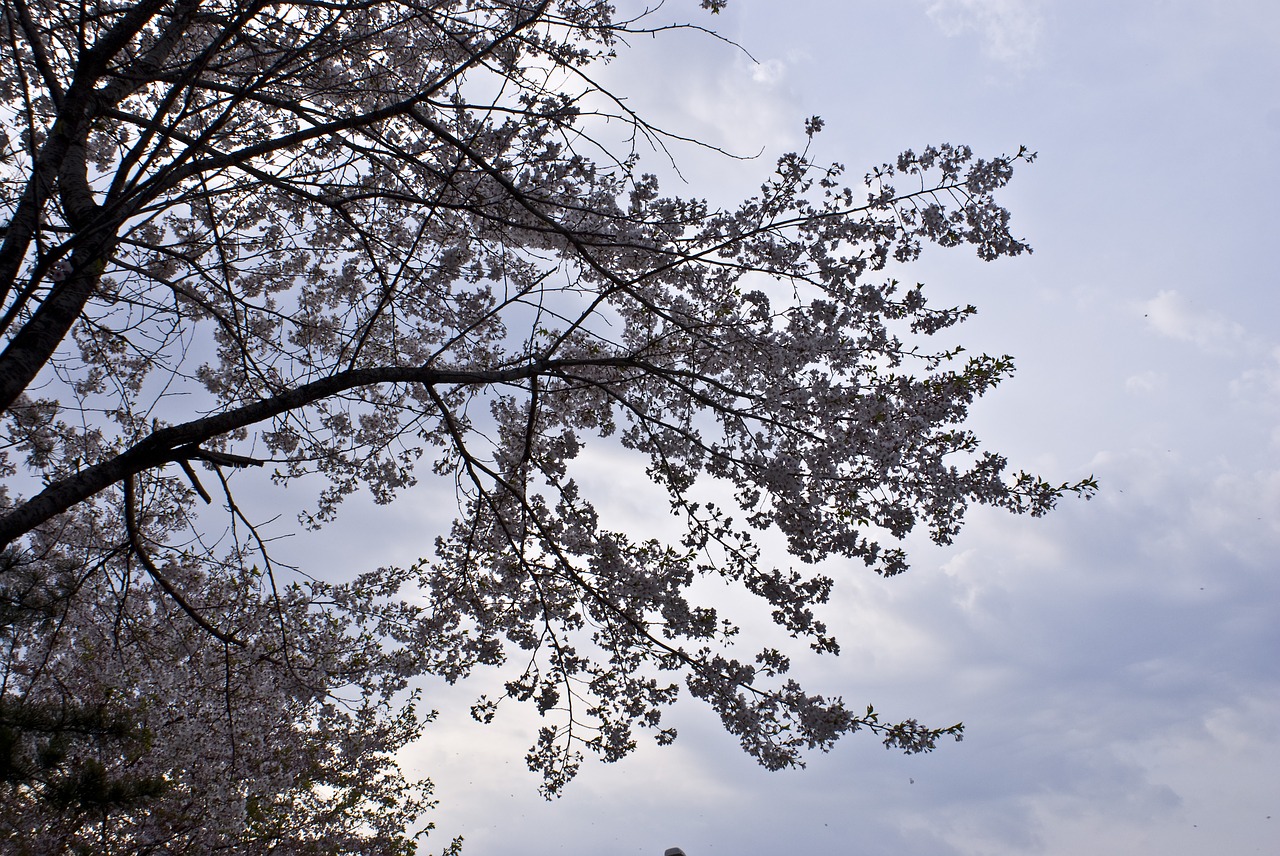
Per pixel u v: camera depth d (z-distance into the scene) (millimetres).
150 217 4816
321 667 8055
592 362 6879
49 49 5770
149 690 8125
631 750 7609
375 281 7945
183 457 5594
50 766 4617
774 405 6867
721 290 7270
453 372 6504
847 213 6750
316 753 11281
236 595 7984
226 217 7430
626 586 7324
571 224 7230
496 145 6543
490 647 8234
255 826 10773
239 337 6684
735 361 7277
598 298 6578
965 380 6590
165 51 5648
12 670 7125
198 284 7824
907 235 6930
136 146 5168
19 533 4840
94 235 5223
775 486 7141
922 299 6758
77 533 7727
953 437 6809
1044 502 6691
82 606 7488
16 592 5145
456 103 6539
